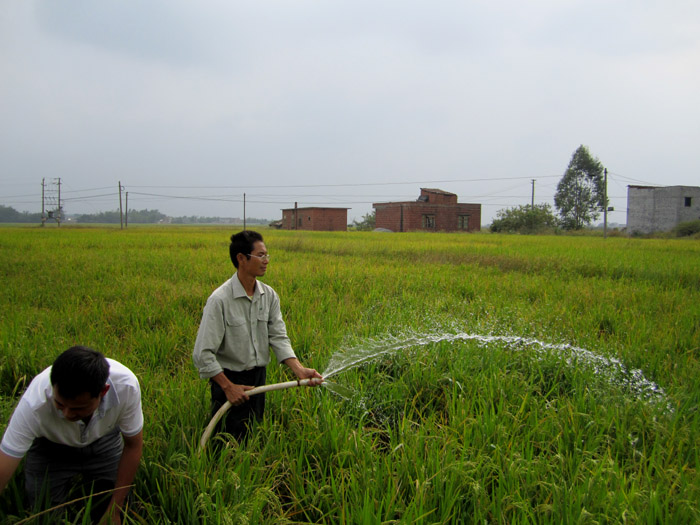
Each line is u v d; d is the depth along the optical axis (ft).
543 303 26.37
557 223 190.19
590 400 13.37
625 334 20.49
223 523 8.34
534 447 11.57
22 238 84.23
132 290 29.63
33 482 9.20
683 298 28.12
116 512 8.79
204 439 10.59
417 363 15.75
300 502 9.81
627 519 8.50
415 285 32.48
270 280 33.42
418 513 8.77
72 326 21.12
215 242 76.64
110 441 9.71
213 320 11.19
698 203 160.35
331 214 193.16
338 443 11.31
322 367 16.10
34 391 8.18
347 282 33.47
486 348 17.07
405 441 11.45
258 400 12.23
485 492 9.34
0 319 21.99
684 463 10.78
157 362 17.62
